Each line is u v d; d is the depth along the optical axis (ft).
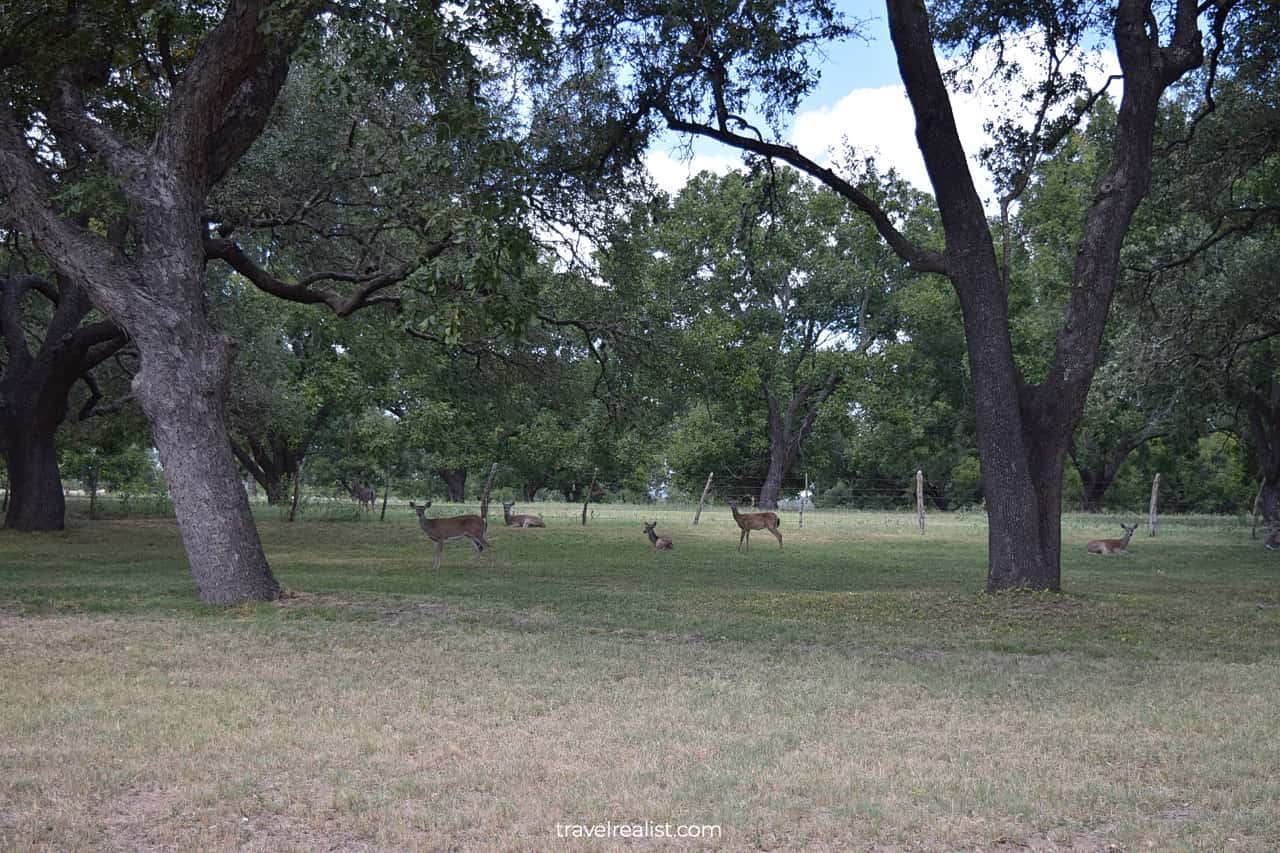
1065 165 131.54
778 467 163.73
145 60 49.90
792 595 47.29
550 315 74.18
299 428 112.68
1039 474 46.98
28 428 79.92
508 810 16.42
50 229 39.83
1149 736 21.47
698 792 17.31
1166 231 76.95
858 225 151.74
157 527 93.71
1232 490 171.32
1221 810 16.99
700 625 37.01
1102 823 16.31
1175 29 47.24
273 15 36.58
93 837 15.44
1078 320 46.37
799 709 23.58
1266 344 95.55
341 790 17.46
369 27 37.78
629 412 83.82
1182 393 94.02
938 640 34.55
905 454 179.22
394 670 27.73
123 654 29.63
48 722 21.83
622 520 119.96
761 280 149.28
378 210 62.59
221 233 62.95
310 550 72.84
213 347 40.83
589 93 55.16
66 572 53.11
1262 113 62.85
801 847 15.21
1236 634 36.63
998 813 16.58
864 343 159.74
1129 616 40.68
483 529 61.98
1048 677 27.99
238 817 16.34
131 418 103.35
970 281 46.68
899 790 17.60
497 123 52.85
